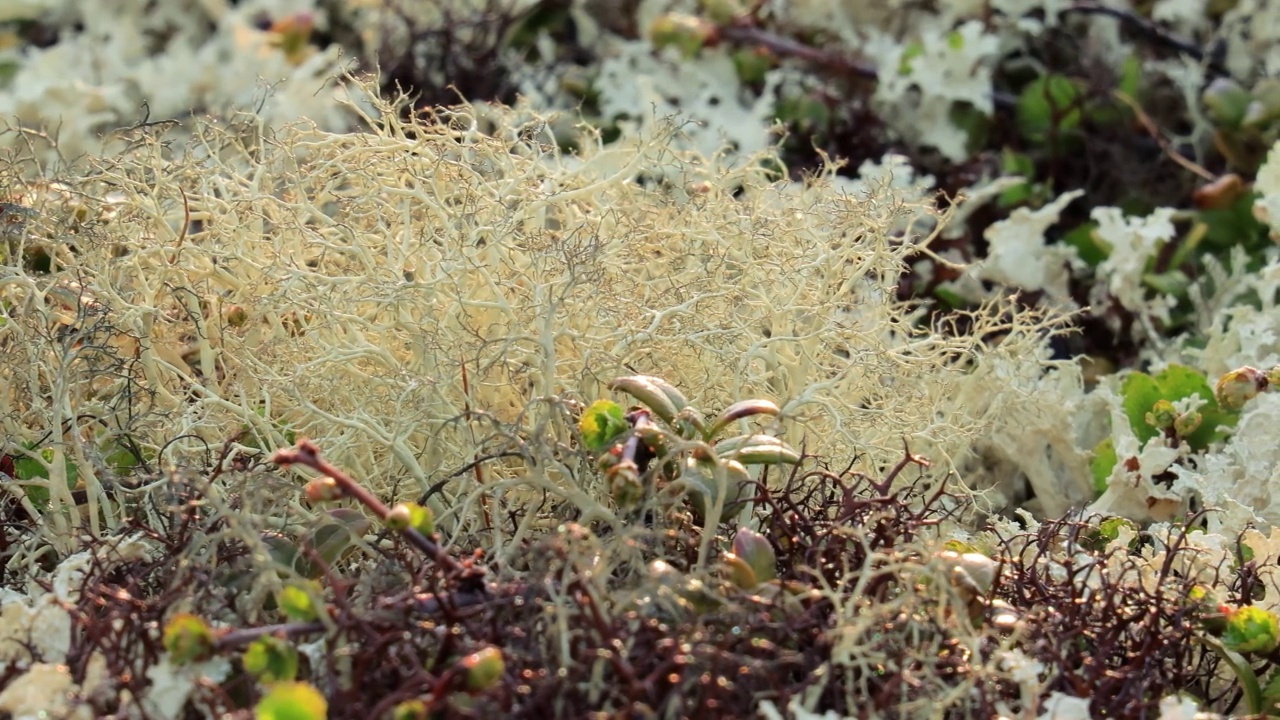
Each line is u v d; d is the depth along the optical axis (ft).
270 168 1.05
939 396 1.05
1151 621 0.89
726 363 0.98
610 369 0.96
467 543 0.92
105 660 0.84
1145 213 1.32
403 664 0.83
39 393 0.98
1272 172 1.18
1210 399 1.08
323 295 0.98
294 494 0.94
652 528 0.89
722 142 1.16
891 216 1.04
